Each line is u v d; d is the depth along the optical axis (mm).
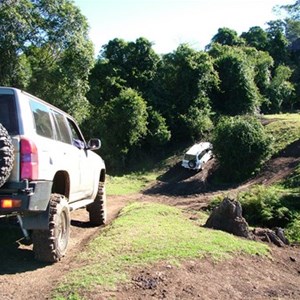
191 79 42594
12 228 7375
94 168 8344
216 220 9031
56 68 29953
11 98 5371
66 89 30703
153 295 4832
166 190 30547
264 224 15180
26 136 5211
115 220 8781
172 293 4965
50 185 5598
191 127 41375
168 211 10883
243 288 5684
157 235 7105
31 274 5414
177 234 7371
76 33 29938
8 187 5043
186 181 31688
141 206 11258
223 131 31000
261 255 7305
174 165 37656
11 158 4906
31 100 5727
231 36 61094
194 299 4938
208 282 5539
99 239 6848
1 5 27219
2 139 4820
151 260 5781
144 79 44094
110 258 5805
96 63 44031
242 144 30078
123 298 4645
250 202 15781
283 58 63906
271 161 30953
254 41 65125
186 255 6211
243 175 30594
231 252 6934
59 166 6004
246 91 44875
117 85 42688
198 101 42875
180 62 43094
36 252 5730
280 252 8008
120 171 38906
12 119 5270
